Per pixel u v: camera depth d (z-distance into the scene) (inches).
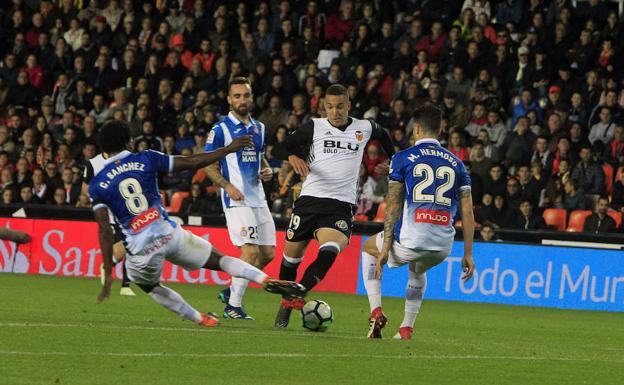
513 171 1705.2
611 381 665.6
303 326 903.7
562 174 1636.3
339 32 2003.0
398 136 1733.5
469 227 824.9
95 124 1931.6
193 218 1658.5
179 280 1617.9
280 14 2046.0
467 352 785.6
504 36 1866.4
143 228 783.7
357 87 1873.8
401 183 821.2
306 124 925.2
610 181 1652.3
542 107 1780.3
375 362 697.0
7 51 2213.3
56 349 694.5
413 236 816.3
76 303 1114.7
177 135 1908.2
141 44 2107.5
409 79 1849.2
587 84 1771.7
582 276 1440.7
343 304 1304.1
